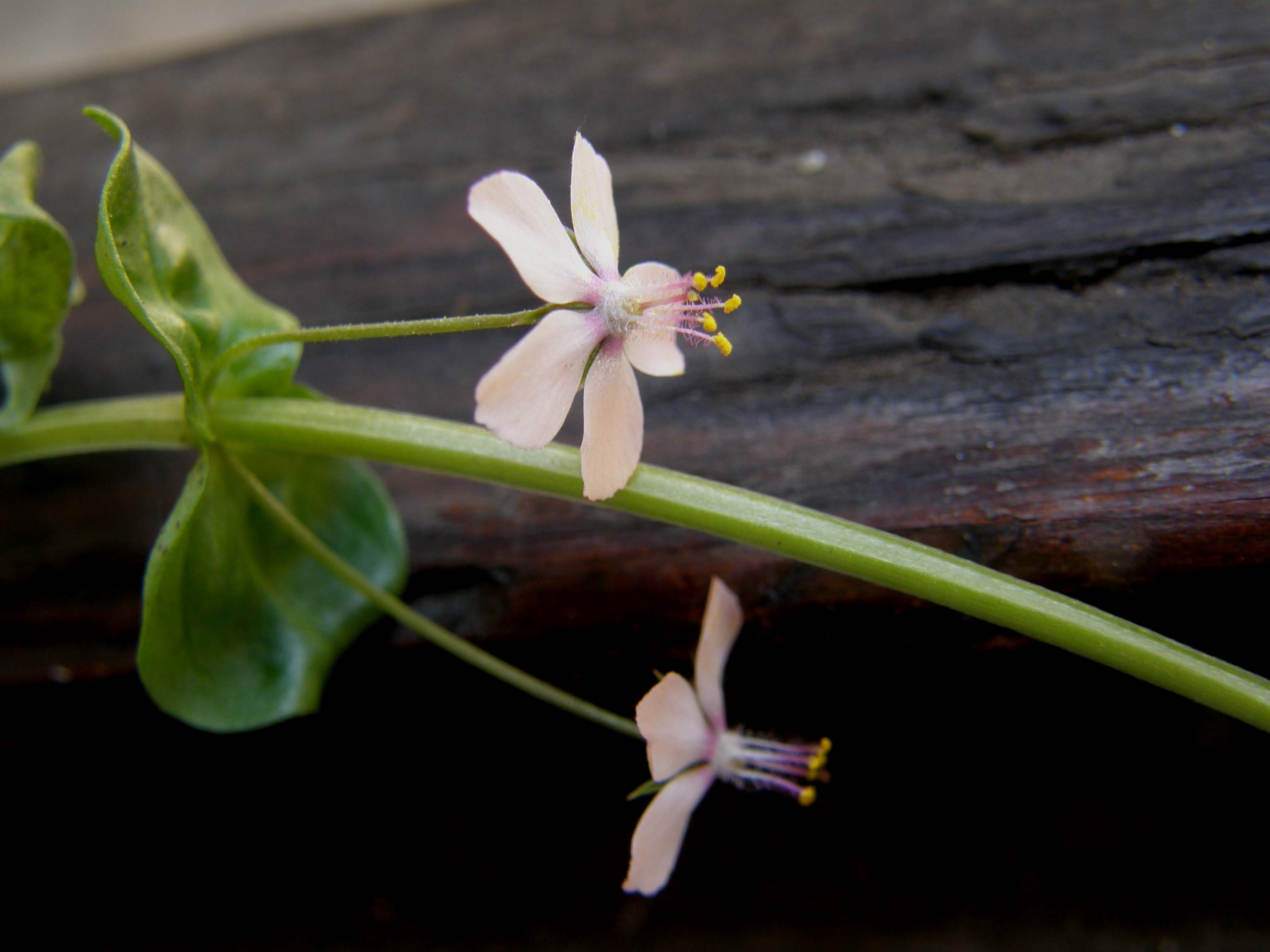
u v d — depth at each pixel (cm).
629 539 8
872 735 8
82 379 8
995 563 7
